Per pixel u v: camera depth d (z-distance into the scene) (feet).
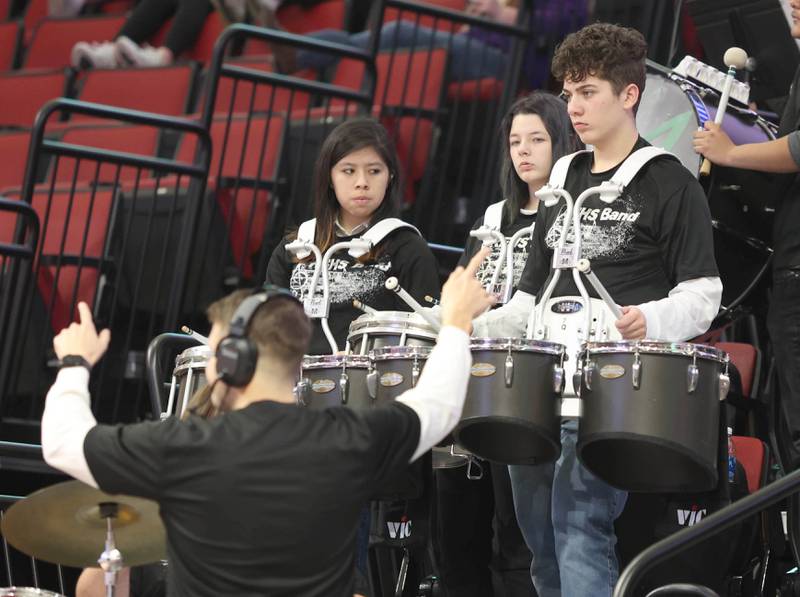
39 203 60.59
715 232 39.24
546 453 31.60
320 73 70.79
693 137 38.96
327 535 24.18
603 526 32.19
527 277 35.06
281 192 60.85
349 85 68.85
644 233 32.99
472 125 62.95
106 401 57.88
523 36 63.77
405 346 32.27
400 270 37.63
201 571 23.90
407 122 63.10
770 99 46.01
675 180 32.96
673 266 32.83
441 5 72.28
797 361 37.42
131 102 72.18
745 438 39.09
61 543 28.84
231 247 59.93
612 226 33.19
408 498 34.35
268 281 39.70
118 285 56.70
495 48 66.08
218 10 76.74
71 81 75.15
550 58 64.08
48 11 88.79
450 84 65.41
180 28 77.71
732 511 28.84
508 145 41.88
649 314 30.91
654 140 40.47
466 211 63.00
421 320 33.99
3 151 69.82
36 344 56.08
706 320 31.81
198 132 57.47
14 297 53.52
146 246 56.70
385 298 37.47
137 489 24.30
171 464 24.11
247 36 58.49
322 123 61.67
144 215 59.16
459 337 26.45
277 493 23.98
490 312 34.73
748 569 36.60
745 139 40.57
